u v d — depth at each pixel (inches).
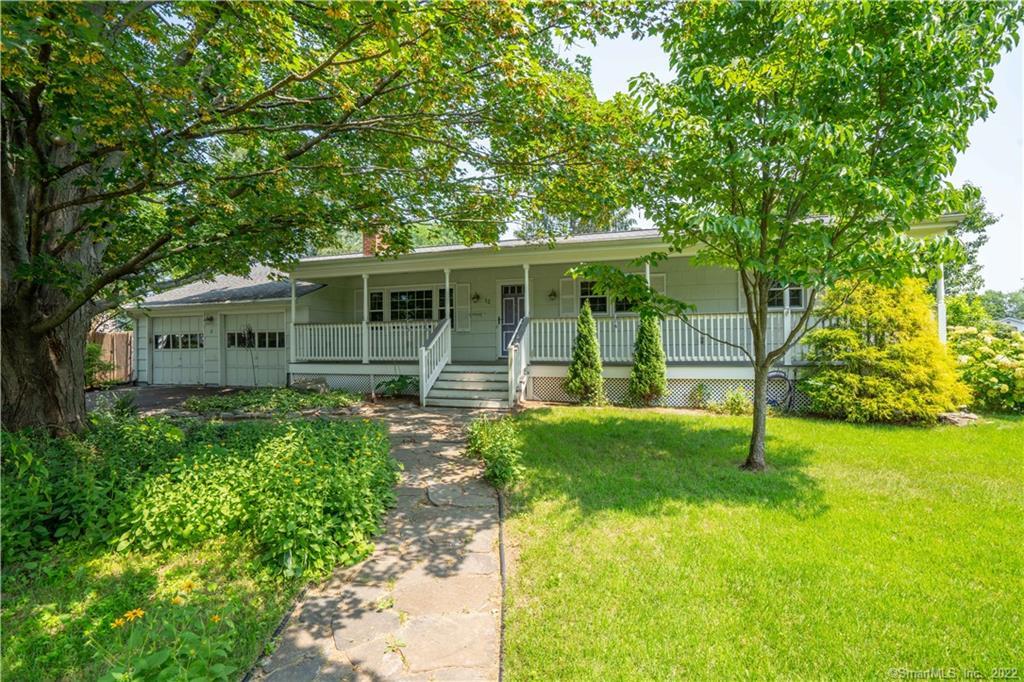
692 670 85.5
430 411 349.4
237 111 162.2
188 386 540.4
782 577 114.9
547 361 395.9
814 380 300.8
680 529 142.2
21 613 103.0
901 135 161.0
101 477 153.9
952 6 148.6
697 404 351.3
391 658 89.5
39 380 199.9
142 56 135.7
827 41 154.5
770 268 176.1
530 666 86.7
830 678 83.8
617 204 222.5
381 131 201.6
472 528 146.5
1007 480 179.9
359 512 138.9
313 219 234.4
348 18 126.6
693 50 181.5
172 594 109.5
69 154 188.5
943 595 106.9
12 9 95.2
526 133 193.5
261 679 83.9
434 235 322.7
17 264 175.6
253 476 151.3
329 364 461.4
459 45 146.6
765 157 159.8
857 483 178.9
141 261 202.1
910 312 284.7
